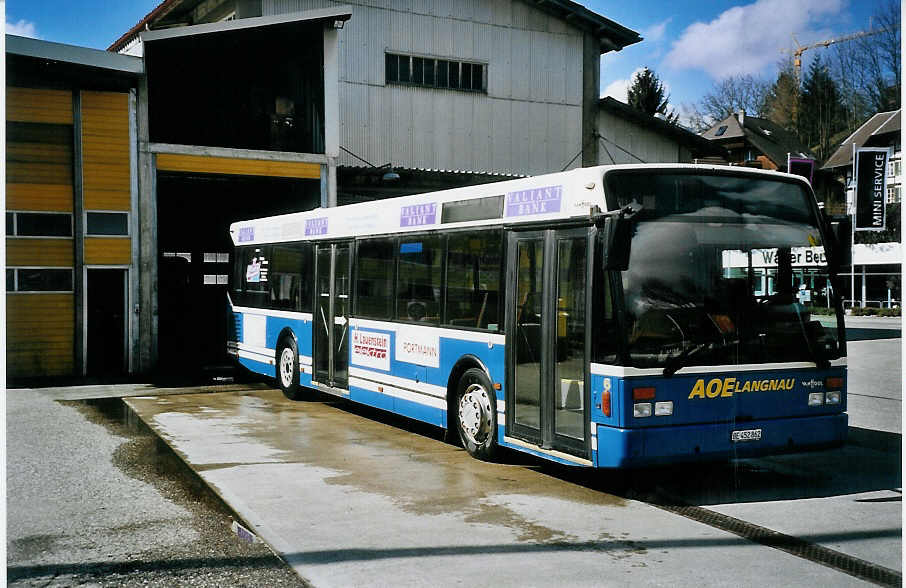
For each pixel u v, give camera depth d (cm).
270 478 813
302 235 1351
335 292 1233
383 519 671
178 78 2055
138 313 1672
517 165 2862
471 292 918
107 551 591
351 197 2277
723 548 600
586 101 2980
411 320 1033
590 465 726
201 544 607
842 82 6738
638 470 862
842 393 779
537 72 2902
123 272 1670
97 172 1630
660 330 714
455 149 2762
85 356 1630
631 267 717
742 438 731
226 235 2250
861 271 5250
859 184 2980
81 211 1614
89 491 762
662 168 746
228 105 2073
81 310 1620
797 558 579
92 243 1627
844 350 783
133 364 1672
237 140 2066
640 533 637
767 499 747
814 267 781
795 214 783
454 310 947
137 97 1664
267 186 2150
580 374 745
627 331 705
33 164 1580
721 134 7531
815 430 761
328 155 1892
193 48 1917
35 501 727
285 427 1110
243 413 1230
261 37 1869
